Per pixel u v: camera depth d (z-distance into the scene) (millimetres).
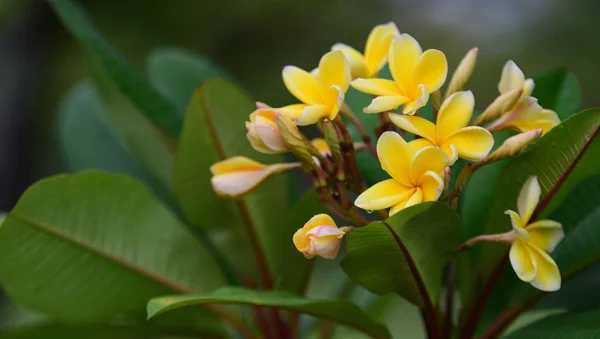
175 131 1265
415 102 1038
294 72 1084
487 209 1182
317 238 1026
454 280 1200
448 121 1037
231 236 1261
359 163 1231
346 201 1073
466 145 1030
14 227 1157
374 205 1021
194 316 1251
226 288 1089
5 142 3359
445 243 1074
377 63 1114
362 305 1373
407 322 2459
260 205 1246
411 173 1025
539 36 4516
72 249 1186
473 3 4758
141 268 1213
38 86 3650
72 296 1204
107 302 1217
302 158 1074
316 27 4660
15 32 3459
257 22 4570
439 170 1021
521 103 1081
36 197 1156
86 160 1390
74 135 1405
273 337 1246
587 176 1110
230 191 1123
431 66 1054
